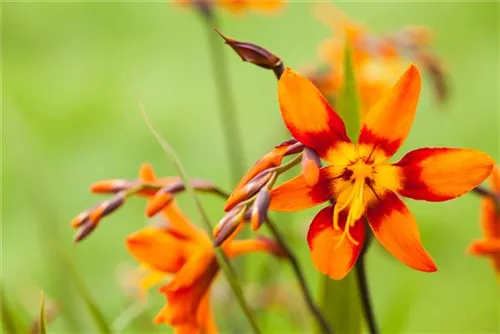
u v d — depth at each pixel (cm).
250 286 75
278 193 55
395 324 74
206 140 159
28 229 136
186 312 59
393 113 55
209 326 60
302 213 104
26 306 76
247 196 53
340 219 55
